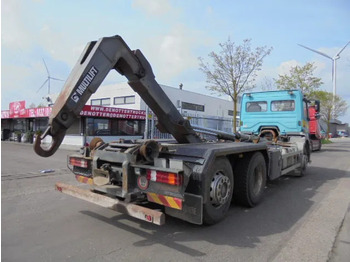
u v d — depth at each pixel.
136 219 4.63
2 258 3.28
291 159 7.62
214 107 36.91
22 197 5.93
